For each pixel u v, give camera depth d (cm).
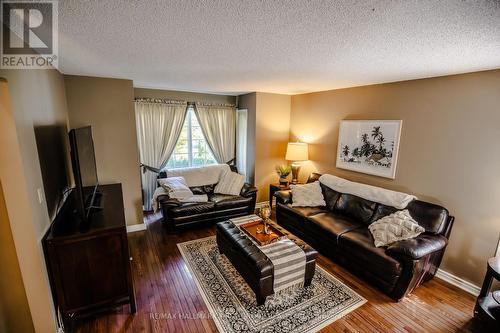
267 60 227
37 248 167
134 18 136
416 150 297
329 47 185
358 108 365
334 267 295
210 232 379
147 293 245
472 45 169
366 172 357
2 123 143
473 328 212
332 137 410
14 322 171
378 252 249
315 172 448
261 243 258
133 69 274
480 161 246
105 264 201
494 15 123
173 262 299
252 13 129
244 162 523
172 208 362
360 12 125
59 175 244
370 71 261
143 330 203
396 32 151
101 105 331
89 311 203
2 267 160
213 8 123
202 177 452
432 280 277
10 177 151
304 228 345
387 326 212
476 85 243
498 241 239
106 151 344
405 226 264
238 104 528
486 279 215
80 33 159
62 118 282
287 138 505
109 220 211
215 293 246
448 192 272
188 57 220
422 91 287
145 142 448
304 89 412
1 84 138
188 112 491
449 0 110
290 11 125
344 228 304
